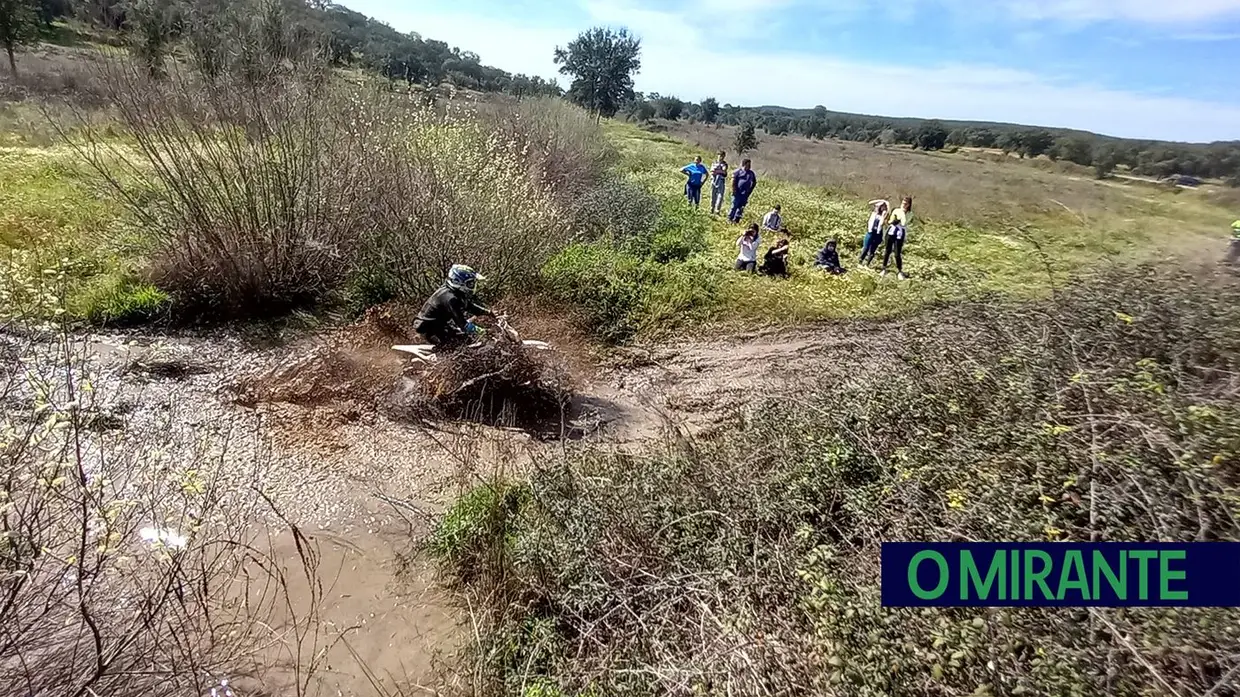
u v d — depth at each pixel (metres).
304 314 8.37
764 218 14.14
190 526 3.16
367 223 8.73
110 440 4.38
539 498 4.47
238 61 8.00
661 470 4.45
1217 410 3.70
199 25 7.92
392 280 8.57
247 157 7.94
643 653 3.27
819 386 5.64
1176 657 2.57
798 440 4.54
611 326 8.68
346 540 4.62
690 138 39.09
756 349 8.33
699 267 10.77
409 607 4.05
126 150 8.53
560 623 3.72
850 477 4.12
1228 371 4.12
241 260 8.09
